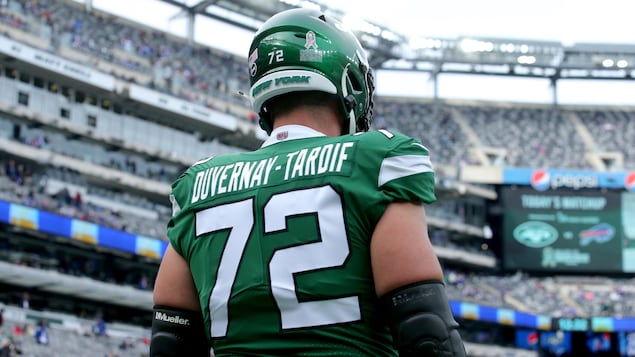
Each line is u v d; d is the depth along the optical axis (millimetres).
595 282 42406
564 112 48688
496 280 42625
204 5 41844
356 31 44594
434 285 2057
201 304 2262
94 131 33562
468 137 46250
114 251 31656
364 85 2545
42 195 29562
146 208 34688
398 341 2043
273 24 2461
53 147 33062
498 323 39406
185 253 2352
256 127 38219
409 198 2109
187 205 2357
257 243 2154
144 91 34312
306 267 2090
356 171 2135
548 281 42688
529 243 42250
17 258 28672
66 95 33312
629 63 47812
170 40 41094
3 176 29094
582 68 47969
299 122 2371
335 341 2061
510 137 46719
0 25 31859
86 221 29609
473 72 48125
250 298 2117
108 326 30062
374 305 2107
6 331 26047
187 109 35750
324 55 2387
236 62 43188
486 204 44406
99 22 37875
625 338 40062
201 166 2430
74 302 31766
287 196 2162
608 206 42312
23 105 31703
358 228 2100
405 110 47156
